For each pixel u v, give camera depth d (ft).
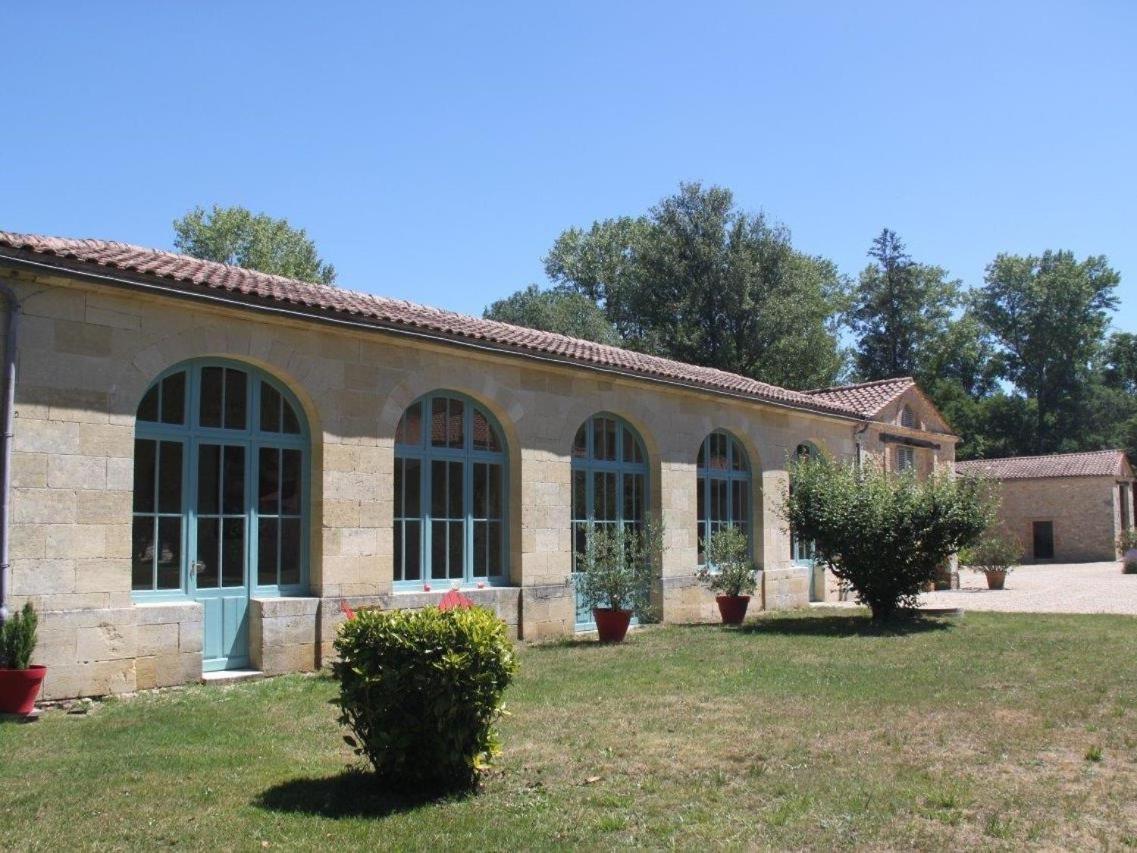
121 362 29.91
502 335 44.27
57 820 17.30
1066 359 174.60
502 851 15.85
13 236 29.30
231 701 28.27
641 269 131.75
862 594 50.03
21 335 27.76
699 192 128.26
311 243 138.72
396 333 37.17
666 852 15.79
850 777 19.92
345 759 21.67
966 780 19.65
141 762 21.31
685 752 22.13
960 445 165.07
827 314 141.38
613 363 47.91
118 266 29.35
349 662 19.12
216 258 130.11
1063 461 132.87
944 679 31.45
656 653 38.01
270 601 33.32
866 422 67.82
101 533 29.07
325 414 35.47
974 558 82.07
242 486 33.68
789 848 15.98
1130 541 116.88
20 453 27.50
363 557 36.27
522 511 42.98
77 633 28.30
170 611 30.73
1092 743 22.67
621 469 49.70
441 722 18.66
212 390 33.12
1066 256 177.78
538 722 25.32
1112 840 16.20
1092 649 38.58
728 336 125.29
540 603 43.34
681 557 51.60
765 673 32.91
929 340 166.81
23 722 25.50
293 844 16.14
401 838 16.42
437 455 40.57
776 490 59.41
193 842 16.24
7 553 26.96
